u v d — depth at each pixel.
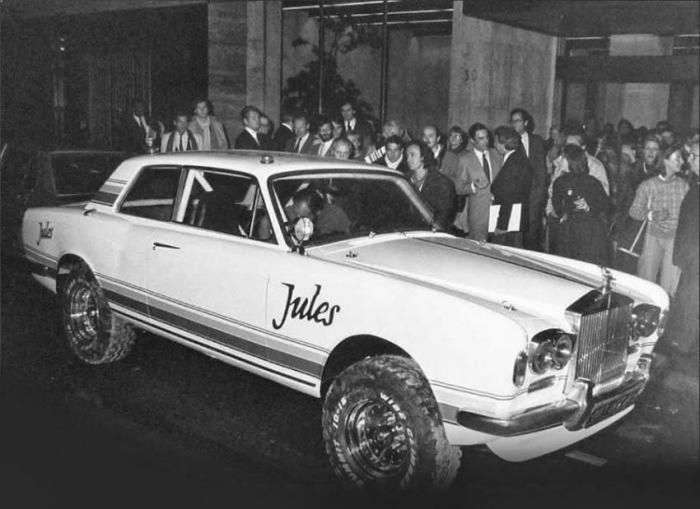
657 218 6.83
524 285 4.10
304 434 4.79
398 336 3.76
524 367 3.52
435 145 8.13
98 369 5.80
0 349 6.13
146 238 5.13
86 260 5.55
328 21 12.55
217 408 5.16
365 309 3.90
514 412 3.56
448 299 3.71
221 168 4.88
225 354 4.66
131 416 4.98
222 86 12.07
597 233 6.53
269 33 12.01
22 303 7.39
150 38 12.94
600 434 4.26
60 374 5.66
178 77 12.63
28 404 5.11
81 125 13.80
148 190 5.42
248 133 9.14
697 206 6.16
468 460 4.54
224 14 11.94
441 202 6.45
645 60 11.02
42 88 14.07
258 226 4.60
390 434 3.82
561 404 3.73
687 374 5.91
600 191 6.54
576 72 11.64
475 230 7.60
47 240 5.94
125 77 13.35
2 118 13.88
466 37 10.27
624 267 7.15
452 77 10.46
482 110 10.63
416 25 13.44
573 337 3.79
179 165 5.19
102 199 5.71
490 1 9.69
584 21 9.60
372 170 5.19
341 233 4.69
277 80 12.23
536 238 8.08
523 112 8.12
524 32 11.17
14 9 13.38
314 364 4.12
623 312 4.09
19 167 8.03
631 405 4.29
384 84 11.34
